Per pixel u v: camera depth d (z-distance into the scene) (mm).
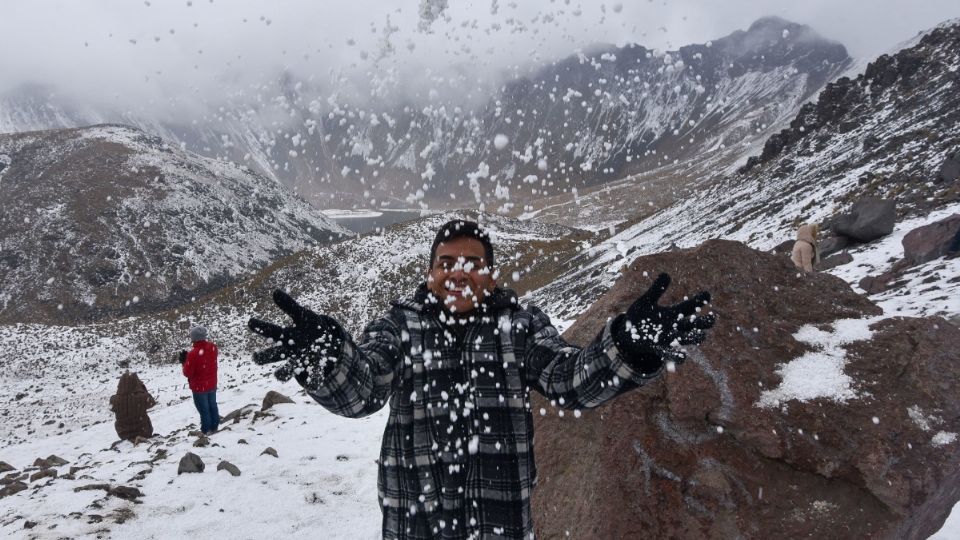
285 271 49031
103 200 95125
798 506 2738
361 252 51312
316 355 1374
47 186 98938
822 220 22875
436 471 1651
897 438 2756
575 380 1511
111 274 80188
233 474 5047
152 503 4371
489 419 1656
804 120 62781
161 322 40719
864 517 2656
